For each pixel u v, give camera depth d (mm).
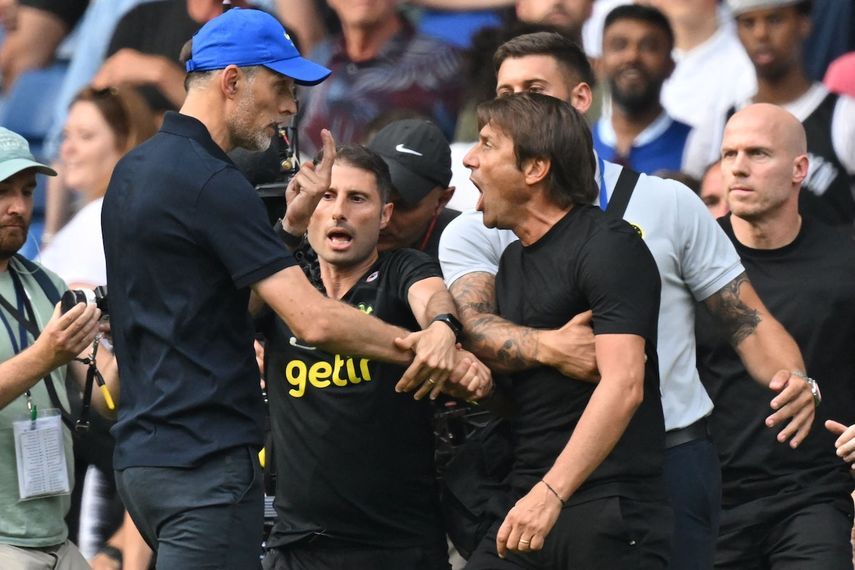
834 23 24969
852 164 24250
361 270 16500
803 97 24766
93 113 25672
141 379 14562
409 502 16359
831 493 18594
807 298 18844
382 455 16156
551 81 17422
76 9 28688
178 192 14258
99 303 15750
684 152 25141
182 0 27500
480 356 14914
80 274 24844
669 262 16062
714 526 16141
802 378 16203
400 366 16047
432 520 16562
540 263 14812
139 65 26984
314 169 15648
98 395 17250
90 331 15734
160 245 14297
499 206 14867
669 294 16141
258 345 18000
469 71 25938
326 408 16094
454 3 26547
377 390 16031
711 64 25250
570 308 14586
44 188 26188
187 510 14289
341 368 16047
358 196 16250
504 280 15281
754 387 18656
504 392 15164
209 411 14398
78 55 28344
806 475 18625
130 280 14484
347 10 26359
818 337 18766
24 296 17219
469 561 15602
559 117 14688
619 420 13938
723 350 18703
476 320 15102
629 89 25047
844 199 24125
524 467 15078
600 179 16156
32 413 16750
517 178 14703
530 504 13875
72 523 20922
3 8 28734
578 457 13898
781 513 18609
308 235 16469
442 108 26047
